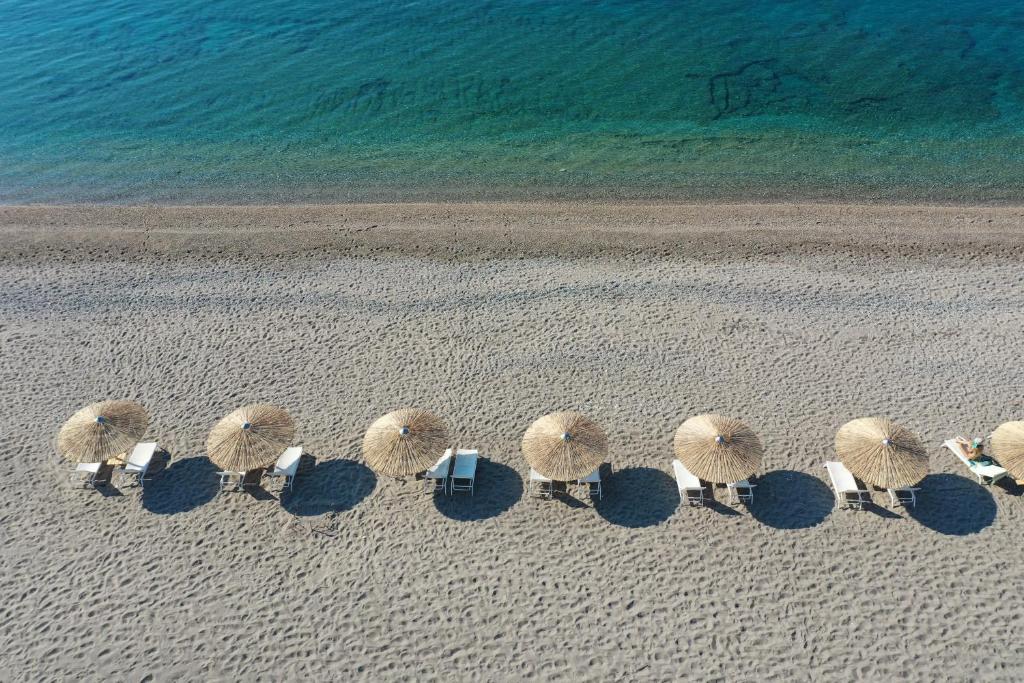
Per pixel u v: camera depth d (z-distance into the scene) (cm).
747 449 1399
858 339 1814
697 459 1398
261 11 4394
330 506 1455
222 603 1286
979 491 1422
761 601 1256
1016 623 1197
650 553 1345
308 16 4300
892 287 1994
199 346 1877
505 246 2292
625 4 4247
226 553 1370
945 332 1819
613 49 3728
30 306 2031
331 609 1273
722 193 2648
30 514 1446
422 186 2798
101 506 1462
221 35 4100
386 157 3017
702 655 1186
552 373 1762
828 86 3309
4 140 3175
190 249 2314
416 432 1445
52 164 3003
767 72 3450
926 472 1349
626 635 1220
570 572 1320
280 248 2311
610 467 1524
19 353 1855
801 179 2714
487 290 2066
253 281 2134
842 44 3650
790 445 1546
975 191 2559
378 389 1736
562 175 2825
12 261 2250
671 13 4088
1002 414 1583
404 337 1894
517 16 4153
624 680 1159
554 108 3291
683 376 1738
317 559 1356
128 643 1228
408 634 1234
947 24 3794
